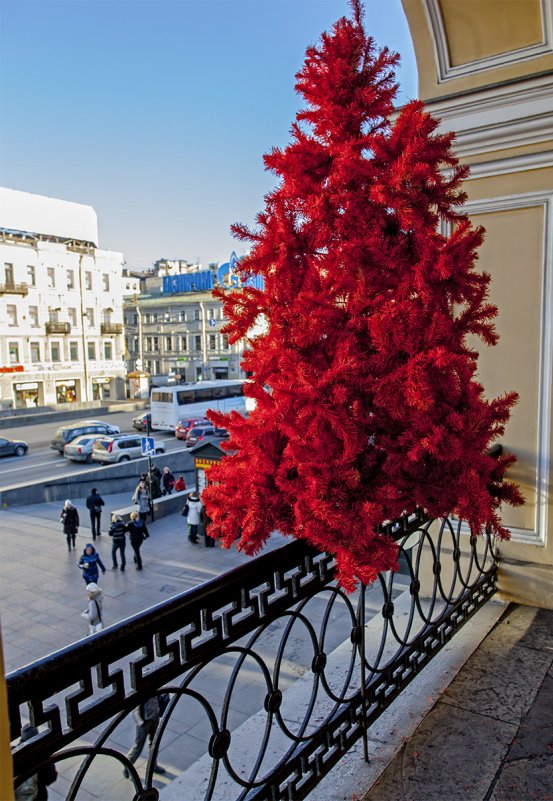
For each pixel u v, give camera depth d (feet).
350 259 6.26
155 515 55.06
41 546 48.14
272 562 5.34
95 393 143.54
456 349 6.20
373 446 6.23
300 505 5.68
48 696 3.48
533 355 10.73
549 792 6.08
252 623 5.09
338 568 5.64
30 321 127.75
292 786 5.61
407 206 5.98
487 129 10.50
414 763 6.61
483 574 10.51
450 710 7.57
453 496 6.28
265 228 6.72
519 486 10.90
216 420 6.89
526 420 10.87
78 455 85.05
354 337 6.11
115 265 144.77
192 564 42.57
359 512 5.58
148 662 4.14
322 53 6.61
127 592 37.29
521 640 9.41
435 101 10.89
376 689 7.43
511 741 6.91
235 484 6.48
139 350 180.34
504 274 10.87
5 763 2.78
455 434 6.08
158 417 109.09
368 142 6.32
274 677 5.38
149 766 4.20
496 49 10.20
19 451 92.12
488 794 6.09
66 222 137.80
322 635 5.96
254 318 6.66
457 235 6.02
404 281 6.06
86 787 16.15
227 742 4.82
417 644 7.79
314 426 5.77
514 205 10.58
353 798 6.11
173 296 178.60
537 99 9.96
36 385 130.72
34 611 34.19
